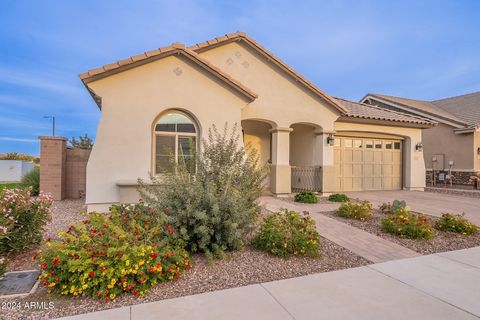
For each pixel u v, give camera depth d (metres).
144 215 6.15
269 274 5.05
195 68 10.66
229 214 5.98
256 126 15.62
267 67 13.24
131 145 9.86
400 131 17.45
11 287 4.44
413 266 5.51
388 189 17.89
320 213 10.05
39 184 12.64
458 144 20.94
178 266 4.93
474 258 5.98
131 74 9.90
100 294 4.08
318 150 14.59
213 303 3.99
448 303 4.06
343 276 4.98
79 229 5.08
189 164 7.06
